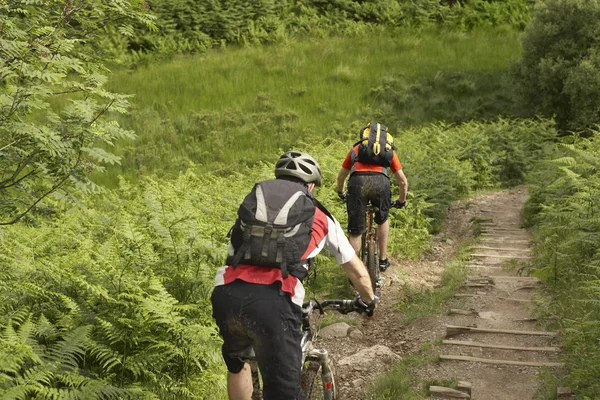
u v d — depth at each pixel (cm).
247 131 2206
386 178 701
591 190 766
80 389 393
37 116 1472
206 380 451
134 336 440
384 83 2641
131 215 792
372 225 718
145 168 1862
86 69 548
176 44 3033
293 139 2161
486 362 523
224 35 3186
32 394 397
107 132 470
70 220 779
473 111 2425
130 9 554
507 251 921
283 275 307
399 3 3512
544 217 1011
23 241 707
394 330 638
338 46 3050
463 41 3144
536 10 2217
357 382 513
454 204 1338
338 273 776
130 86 2562
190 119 2305
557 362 513
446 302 692
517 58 2317
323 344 598
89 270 495
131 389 398
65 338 412
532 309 647
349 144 1788
